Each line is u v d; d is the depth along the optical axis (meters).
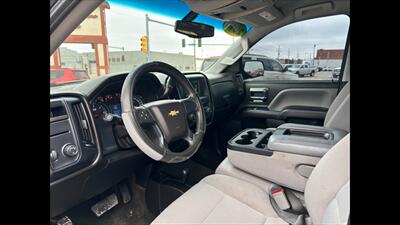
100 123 1.27
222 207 1.03
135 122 1.05
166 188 1.57
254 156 1.22
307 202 0.93
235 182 1.17
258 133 1.42
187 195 1.11
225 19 1.71
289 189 1.17
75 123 1.10
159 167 1.64
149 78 1.46
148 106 1.13
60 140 1.04
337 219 0.67
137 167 1.52
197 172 1.93
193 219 0.96
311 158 1.08
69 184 1.10
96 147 1.17
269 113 2.27
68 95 1.13
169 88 1.54
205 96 1.94
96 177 1.24
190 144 1.25
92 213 1.49
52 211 1.14
